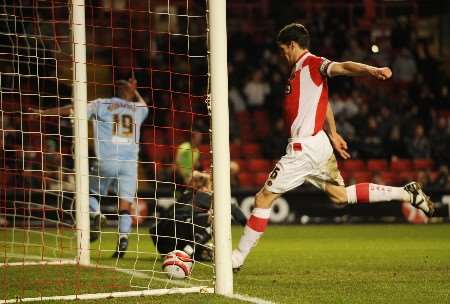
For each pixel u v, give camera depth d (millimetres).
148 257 25328
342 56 57000
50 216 39000
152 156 49188
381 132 52250
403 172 51188
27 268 21172
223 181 16031
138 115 25859
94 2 49438
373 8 61000
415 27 59562
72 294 16328
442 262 23438
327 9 61000
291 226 43000
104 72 40969
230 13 59875
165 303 14836
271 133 53469
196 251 23266
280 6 58375
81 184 22188
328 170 19266
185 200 23531
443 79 57312
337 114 52531
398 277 19344
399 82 57031
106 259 24500
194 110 52312
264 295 16078
